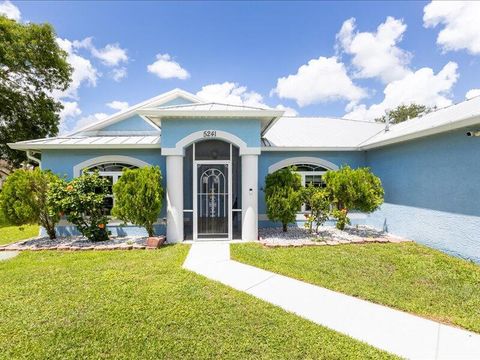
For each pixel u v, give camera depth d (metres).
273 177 10.89
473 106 9.89
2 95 22.16
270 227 12.64
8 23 20.14
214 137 10.08
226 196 10.67
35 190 10.07
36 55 22.03
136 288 5.71
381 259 7.78
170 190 10.14
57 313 4.67
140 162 11.89
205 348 3.77
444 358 3.60
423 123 11.24
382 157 12.32
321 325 4.39
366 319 4.62
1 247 9.37
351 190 10.64
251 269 7.10
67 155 11.78
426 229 9.39
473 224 7.62
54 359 3.54
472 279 6.33
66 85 24.98
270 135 14.59
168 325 4.33
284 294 5.61
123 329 4.20
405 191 10.70
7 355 3.63
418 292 5.64
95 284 5.92
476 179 7.56
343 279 6.36
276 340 3.96
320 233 11.24
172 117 9.95
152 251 8.84
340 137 14.54
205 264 7.51
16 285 5.91
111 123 15.48
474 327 4.31
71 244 9.76
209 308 4.88
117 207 9.73
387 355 3.63
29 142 11.70
